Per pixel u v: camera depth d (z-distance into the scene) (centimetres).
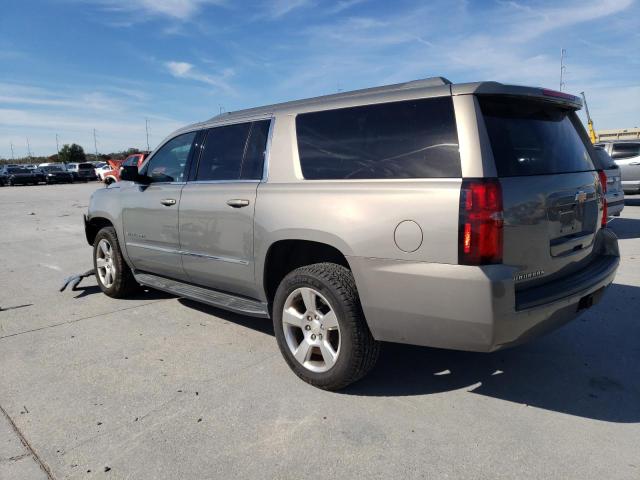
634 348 403
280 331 360
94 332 464
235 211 387
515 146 295
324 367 336
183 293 463
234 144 414
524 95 300
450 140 285
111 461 268
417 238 283
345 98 347
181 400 331
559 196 308
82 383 360
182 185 453
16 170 3944
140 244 505
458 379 356
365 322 318
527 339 288
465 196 269
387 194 297
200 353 409
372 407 318
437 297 279
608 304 507
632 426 292
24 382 363
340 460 264
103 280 582
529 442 277
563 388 340
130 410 320
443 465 258
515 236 276
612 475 248
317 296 337
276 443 281
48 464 267
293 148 364
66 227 1252
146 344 431
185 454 272
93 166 4472
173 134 490
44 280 684
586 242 342
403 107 309
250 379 360
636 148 1389
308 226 331
